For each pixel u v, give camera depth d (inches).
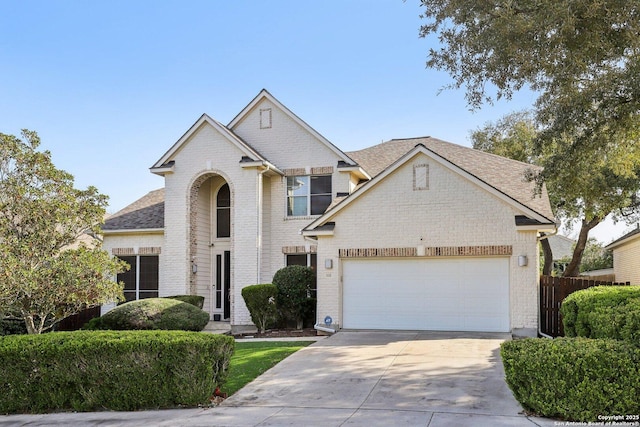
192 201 874.8
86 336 419.2
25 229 537.3
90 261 526.9
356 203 696.4
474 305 649.0
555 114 525.3
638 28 419.8
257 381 446.3
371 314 686.5
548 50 445.4
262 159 831.7
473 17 489.4
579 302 447.2
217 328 811.4
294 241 870.4
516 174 789.9
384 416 336.8
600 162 613.6
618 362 310.5
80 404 404.5
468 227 649.0
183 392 393.4
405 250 670.5
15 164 542.3
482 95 509.0
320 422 330.0
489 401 361.1
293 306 752.3
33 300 511.8
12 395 409.4
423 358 494.6
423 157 673.0
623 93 485.1
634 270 1098.1
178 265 864.9
